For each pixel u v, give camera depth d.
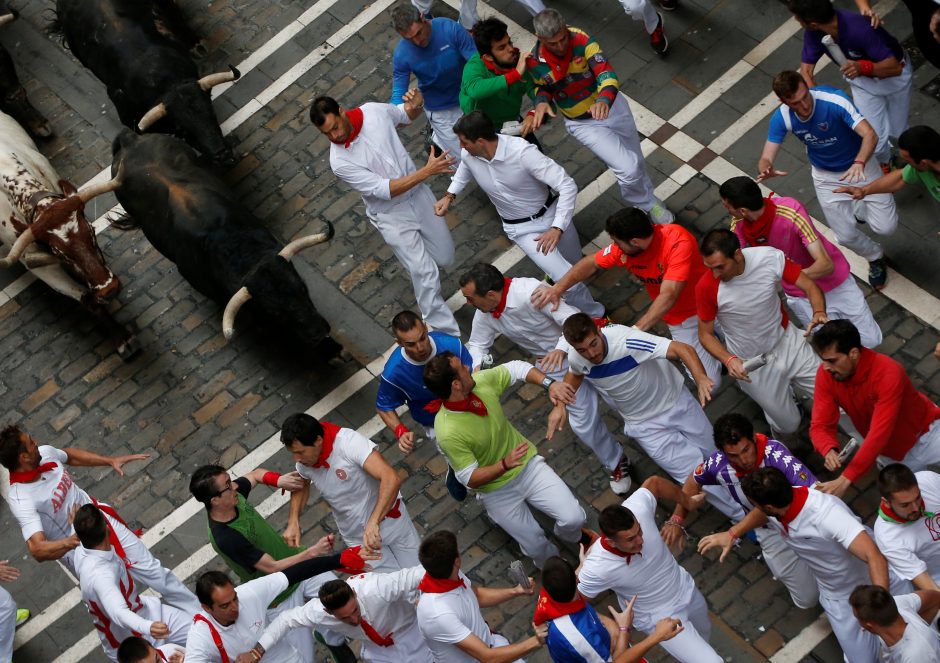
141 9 12.68
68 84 13.93
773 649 8.61
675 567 7.87
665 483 7.93
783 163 11.02
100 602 8.34
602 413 10.10
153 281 12.13
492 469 8.28
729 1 12.19
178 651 7.96
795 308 9.11
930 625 7.32
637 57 12.12
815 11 9.53
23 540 10.73
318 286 11.56
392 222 10.15
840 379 7.69
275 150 12.66
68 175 13.15
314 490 10.34
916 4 10.12
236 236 10.84
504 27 10.02
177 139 11.71
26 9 14.70
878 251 9.95
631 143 10.49
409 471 10.23
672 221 10.91
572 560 9.41
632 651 7.07
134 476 10.82
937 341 9.71
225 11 13.95
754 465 7.74
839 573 7.63
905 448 8.05
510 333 9.16
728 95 11.61
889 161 10.48
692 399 8.84
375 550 8.02
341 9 13.55
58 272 11.88
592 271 8.98
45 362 11.85
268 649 7.74
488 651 7.23
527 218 9.85
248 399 11.06
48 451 9.18
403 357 8.62
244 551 8.05
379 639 7.91
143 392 11.38
